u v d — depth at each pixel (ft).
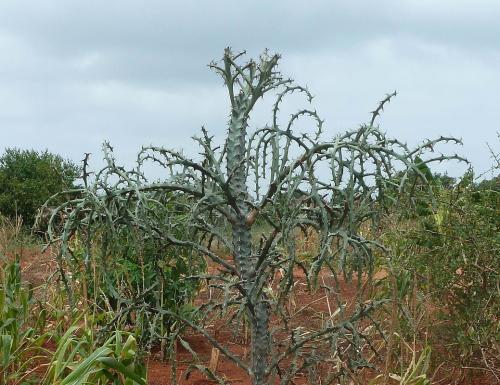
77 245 20.45
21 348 18.80
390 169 12.35
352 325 13.42
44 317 20.47
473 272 18.57
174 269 20.61
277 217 13.05
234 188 13.12
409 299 20.39
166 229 13.28
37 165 58.70
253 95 12.89
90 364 13.51
